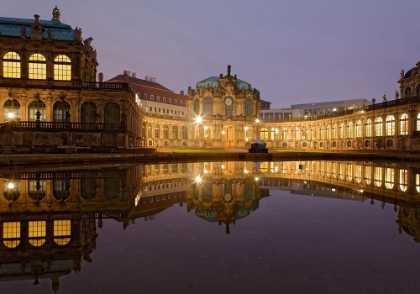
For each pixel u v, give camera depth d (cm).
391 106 7012
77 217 1038
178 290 532
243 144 10369
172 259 671
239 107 10662
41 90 5284
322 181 2042
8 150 4525
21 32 5322
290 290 533
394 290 534
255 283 559
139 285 550
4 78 5238
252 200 1362
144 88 12062
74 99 5359
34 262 654
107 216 1055
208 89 10438
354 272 607
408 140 6512
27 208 1164
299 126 11238
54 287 541
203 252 713
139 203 1272
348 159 4931
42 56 5444
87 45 6147
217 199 1378
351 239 812
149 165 3362
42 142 4706
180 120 10319
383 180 2116
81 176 2152
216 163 3847
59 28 5638
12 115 5259
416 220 1010
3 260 659
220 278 579
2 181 1864
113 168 2830
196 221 994
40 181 1872
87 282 561
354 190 1659
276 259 672
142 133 8656
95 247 744
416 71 7200
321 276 588
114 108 5522
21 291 530
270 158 4997
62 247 746
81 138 4856
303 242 786
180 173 2545
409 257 685
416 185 1870
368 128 7969
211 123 10269
